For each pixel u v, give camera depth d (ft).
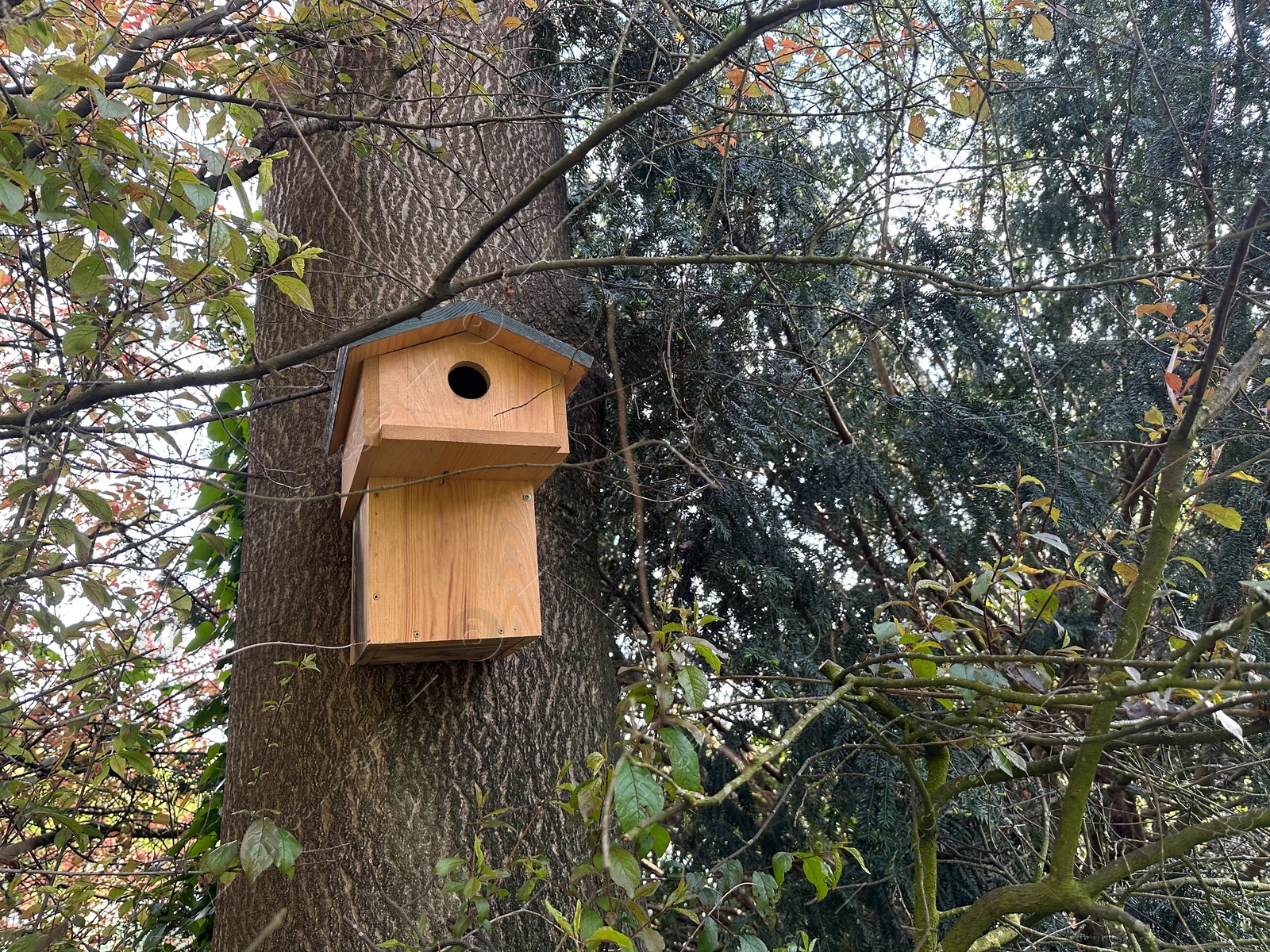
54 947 7.01
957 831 11.89
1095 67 12.37
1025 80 11.84
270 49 7.86
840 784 11.84
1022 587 6.81
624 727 5.01
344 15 8.50
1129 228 13.16
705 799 4.64
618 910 5.15
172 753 11.69
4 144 5.22
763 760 5.16
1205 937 10.13
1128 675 5.78
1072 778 6.49
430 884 7.91
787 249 11.54
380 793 8.18
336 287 9.73
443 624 7.43
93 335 5.88
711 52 4.96
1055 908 6.34
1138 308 8.74
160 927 10.23
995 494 11.89
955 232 12.66
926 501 13.03
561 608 9.70
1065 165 13.65
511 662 9.12
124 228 5.52
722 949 8.73
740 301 11.14
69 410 6.32
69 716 7.79
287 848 6.09
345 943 7.68
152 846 13.07
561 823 8.55
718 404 11.46
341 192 10.13
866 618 12.93
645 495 11.54
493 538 7.70
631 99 11.27
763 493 12.45
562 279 11.17
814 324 12.68
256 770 8.63
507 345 7.68
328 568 9.06
